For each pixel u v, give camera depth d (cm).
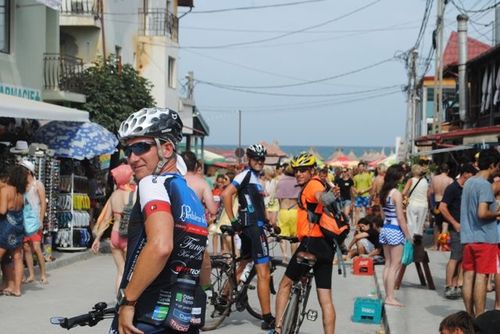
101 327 945
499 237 899
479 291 861
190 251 399
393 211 1051
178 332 394
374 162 5519
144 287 379
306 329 976
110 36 2856
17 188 1130
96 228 1061
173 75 3488
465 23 2947
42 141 1692
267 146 4806
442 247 1755
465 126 2991
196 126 4097
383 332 954
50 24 2228
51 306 1085
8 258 1159
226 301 959
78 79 2223
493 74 2573
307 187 787
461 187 1113
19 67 1981
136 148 409
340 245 801
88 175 1820
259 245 922
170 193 398
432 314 995
